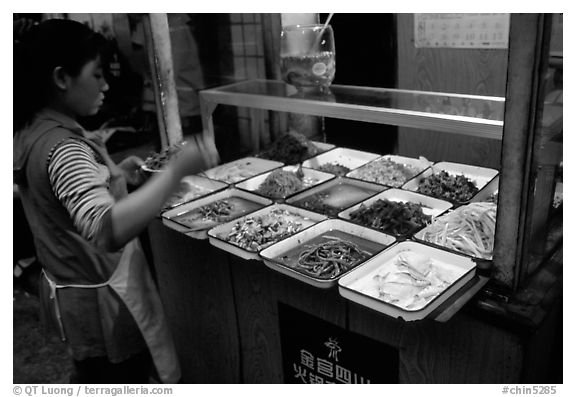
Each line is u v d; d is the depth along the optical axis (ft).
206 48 10.48
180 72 10.27
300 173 8.46
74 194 5.22
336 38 11.82
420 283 5.24
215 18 10.37
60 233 5.98
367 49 11.68
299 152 9.29
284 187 8.00
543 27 4.27
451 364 5.39
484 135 5.70
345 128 11.91
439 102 6.81
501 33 10.06
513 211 4.84
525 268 5.18
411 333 5.57
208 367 8.58
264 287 6.94
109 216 5.05
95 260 6.23
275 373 7.42
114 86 9.69
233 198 8.09
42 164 5.42
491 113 6.05
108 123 9.91
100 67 5.84
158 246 8.45
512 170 4.74
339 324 6.20
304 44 7.54
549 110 4.87
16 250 12.40
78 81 5.58
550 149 5.18
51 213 5.80
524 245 5.00
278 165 9.02
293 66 7.51
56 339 10.77
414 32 11.14
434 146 11.66
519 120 4.55
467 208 6.26
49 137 5.43
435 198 6.95
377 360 6.02
